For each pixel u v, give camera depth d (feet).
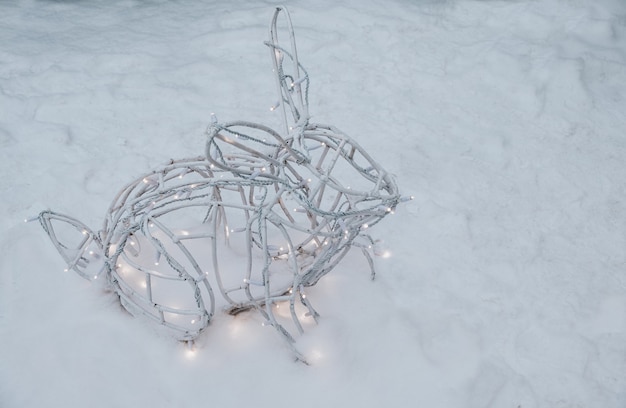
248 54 14.80
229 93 13.69
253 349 8.53
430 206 11.09
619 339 9.14
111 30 15.84
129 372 8.36
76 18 16.46
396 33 15.23
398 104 13.38
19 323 9.00
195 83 13.98
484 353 8.96
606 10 15.49
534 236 10.73
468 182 11.68
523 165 12.12
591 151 12.39
